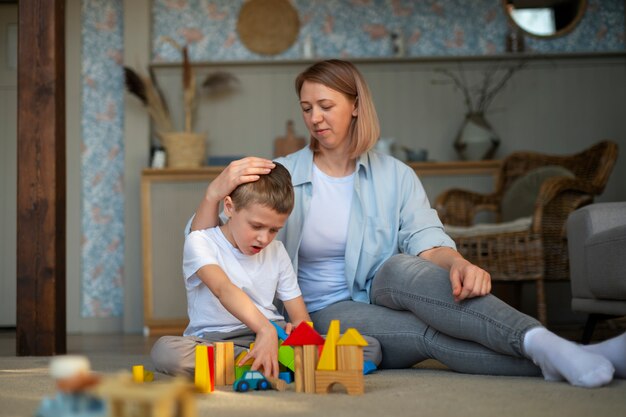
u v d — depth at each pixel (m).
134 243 4.36
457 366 1.61
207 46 4.52
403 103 4.50
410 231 1.89
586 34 4.57
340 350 1.30
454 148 4.49
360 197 1.91
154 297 4.09
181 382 0.76
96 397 0.74
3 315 4.50
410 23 4.57
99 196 4.46
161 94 4.40
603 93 4.50
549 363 1.39
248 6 4.54
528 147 4.48
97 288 4.43
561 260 3.23
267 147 4.47
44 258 2.57
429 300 1.59
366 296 1.89
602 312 2.21
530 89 4.49
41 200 2.58
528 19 4.56
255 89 4.48
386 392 1.32
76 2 4.50
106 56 4.51
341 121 1.85
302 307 1.76
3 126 4.55
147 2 4.43
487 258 3.23
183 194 4.12
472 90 4.50
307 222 1.92
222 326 1.67
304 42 4.47
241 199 1.60
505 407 1.14
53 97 2.60
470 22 4.57
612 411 1.09
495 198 3.93
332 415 1.08
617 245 2.04
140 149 4.38
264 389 1.37
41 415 0.73
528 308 4.29
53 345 2.55
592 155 3.72
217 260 1.65
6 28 4.57
